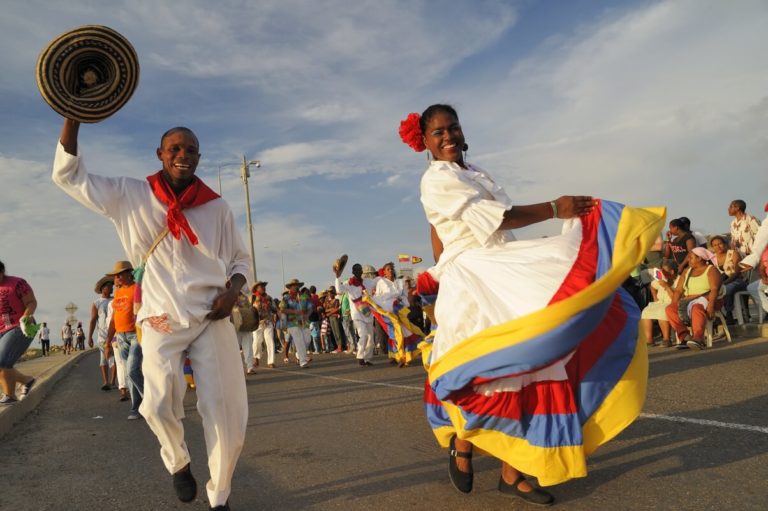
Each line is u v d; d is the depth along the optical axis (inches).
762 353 292.2
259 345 519.5
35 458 203.3
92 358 943.0
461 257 128.9
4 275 295.9
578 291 113.7
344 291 451.8
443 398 121.4
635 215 118.3
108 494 155.4
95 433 246.2
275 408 276.8
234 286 133.2
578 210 124.9
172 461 129.0
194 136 134.6
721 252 395.5
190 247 131.6
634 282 382.6
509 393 119.0
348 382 353.1
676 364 288.0
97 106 119.0
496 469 149.1
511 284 119.6
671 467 138.9
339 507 132.3
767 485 122.8
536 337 108.9
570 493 129.6
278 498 141.7
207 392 127.0
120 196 129.8
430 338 165.2
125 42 119.7
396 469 157.3
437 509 126.5
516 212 124.3
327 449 185.3
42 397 379.9
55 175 124.3
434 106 140.3
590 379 122.7
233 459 129.7
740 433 159.2
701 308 334.3
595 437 122.1
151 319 126.0
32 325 295.4
